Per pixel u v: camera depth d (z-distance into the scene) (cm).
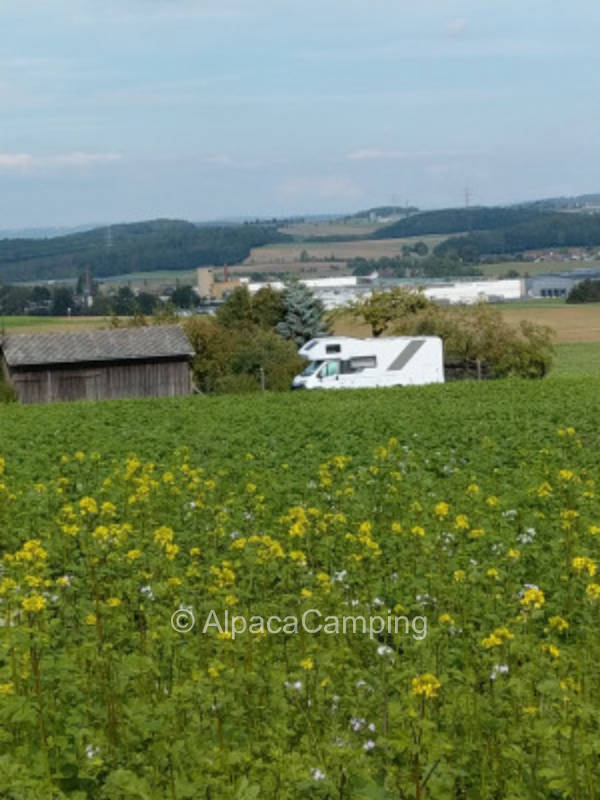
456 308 8038
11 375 7394
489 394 5688
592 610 1298
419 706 933
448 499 2306
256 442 3625
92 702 1023
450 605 1377
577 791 816
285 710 960
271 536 1861
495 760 888
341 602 1332
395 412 4597
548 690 897
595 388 5856
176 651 1117
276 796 816
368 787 795
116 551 1543
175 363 7606
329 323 10325
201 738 905
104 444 3616
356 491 2448
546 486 2123
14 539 1895
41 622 1173
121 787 800
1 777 795
